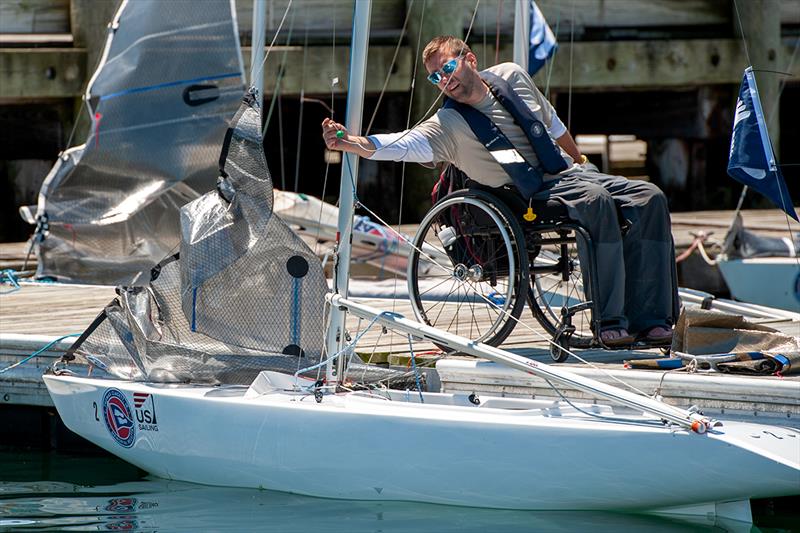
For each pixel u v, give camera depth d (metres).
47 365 22.66
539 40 35.19
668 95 50.59
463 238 20.38
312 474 17.38
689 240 37.75
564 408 16.97
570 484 16.05
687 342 19.19
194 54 31.45
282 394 18.09
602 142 69.75
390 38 44.44
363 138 18.28
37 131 43.94
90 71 41.31
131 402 18.88
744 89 19.58
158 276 19.45
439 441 16.44
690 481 15.48
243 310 18.86
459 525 16.17
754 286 35.03
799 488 15.02
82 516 17.34
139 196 31.72
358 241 33.97
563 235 20.12
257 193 18.70
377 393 18.23
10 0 41.66
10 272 32.44
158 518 17.05
